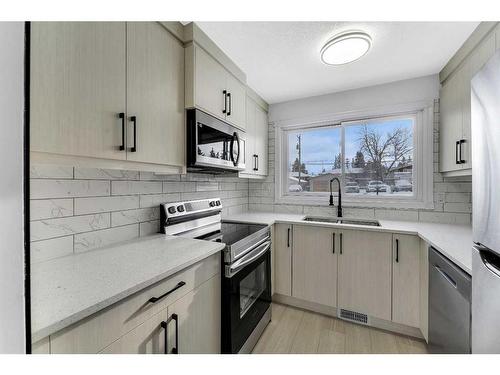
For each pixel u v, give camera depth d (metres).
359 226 1.91
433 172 2.11
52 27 0.77
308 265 2.12
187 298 1.08
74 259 1.05
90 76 0.89
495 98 0.65
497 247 0.65
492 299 0.67
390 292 1.80
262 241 1.83
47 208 1.02
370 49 1.67
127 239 1.39
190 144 1.38
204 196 2.13
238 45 1.62
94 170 1.21
